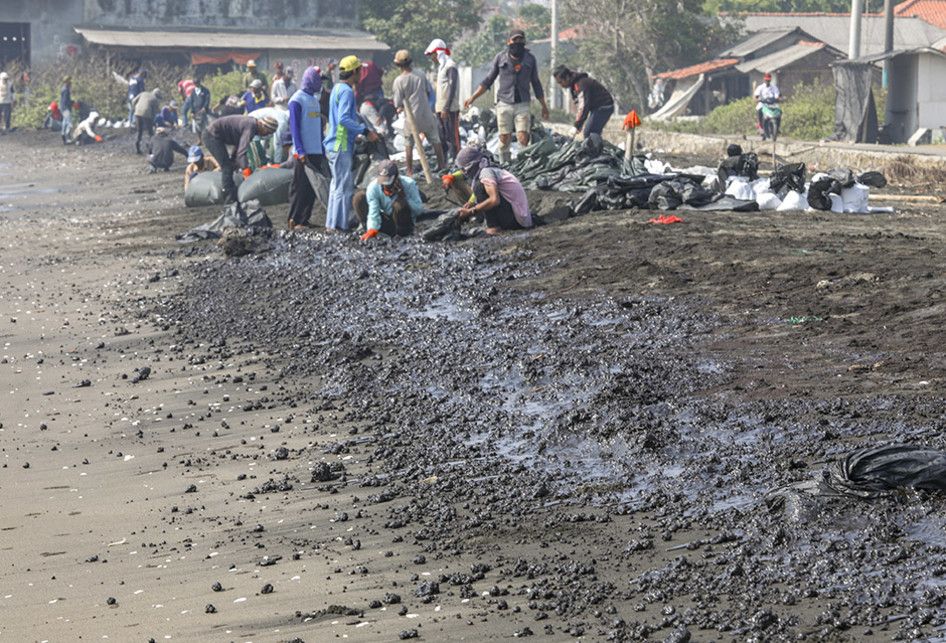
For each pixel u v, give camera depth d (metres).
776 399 8.89
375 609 6.29
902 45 77.56
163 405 11.27
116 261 19.05
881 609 5.69
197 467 9.38
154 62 67.12
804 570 6.18
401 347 12.34
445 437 9.47
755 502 7.15
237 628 6.18
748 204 18.53
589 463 8.41
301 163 19.19
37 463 9.88
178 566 7.27
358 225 18.83
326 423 10.23
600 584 6.34
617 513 7.41
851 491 6.83
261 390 11.45
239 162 22.64
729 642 5.54
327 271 16.20
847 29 79.25
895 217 18.41
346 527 7.70
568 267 14.57
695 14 75.38
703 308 11.97
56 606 6.78
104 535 8.00
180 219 23.33
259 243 18.47
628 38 73.19
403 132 23.09
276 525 7.86
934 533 6.34
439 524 7.57
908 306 11.16
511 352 11.33
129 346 13.68
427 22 72.00
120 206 27.36
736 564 6.31
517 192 17.38
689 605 5.97
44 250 21.00
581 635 5.77
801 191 19.00
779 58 68.81
